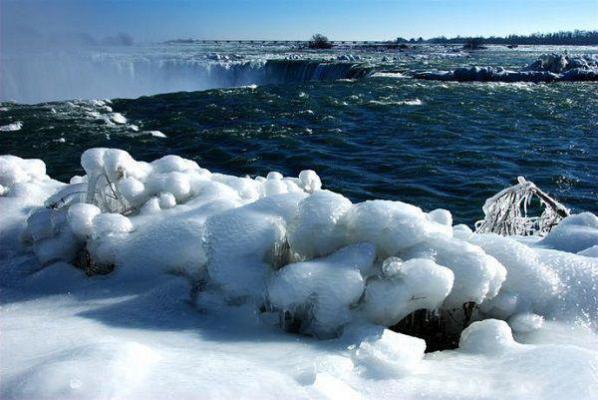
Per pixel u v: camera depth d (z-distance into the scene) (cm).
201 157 2019
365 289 259
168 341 237
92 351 182
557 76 3941
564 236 413
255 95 3231
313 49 10362
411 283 252
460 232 324
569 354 211
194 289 308
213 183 435
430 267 253
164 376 175
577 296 286
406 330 274
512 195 601
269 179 489
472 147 2139
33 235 383
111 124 2397
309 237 289
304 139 2250
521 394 185
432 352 254
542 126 2459
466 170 1877
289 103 2970
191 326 265
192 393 165
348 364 202
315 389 177
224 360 203
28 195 474
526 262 294
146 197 418
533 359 213
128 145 2100
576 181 1744
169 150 2075
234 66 5328
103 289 322
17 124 2272
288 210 314
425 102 3027
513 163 1938
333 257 273
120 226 355
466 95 3253
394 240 283
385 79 4031
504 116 2664
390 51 9331
